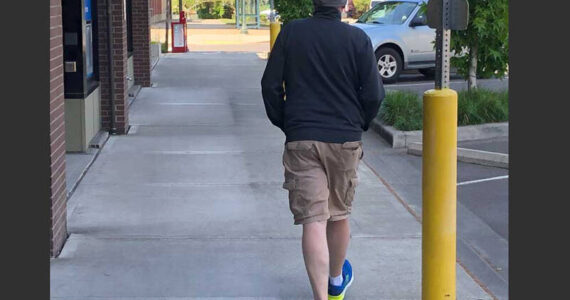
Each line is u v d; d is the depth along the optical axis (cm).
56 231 643
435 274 477
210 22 4606
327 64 509
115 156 1020
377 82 513
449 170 468
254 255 654
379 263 636
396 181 938
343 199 529
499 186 912
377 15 1941
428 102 465
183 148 1075
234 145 1098
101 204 796
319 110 509
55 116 639
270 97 518
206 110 1401
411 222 749
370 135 1201
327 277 510
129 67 1619
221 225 734
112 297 564
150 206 793
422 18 1873
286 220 752
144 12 1675
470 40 1248
